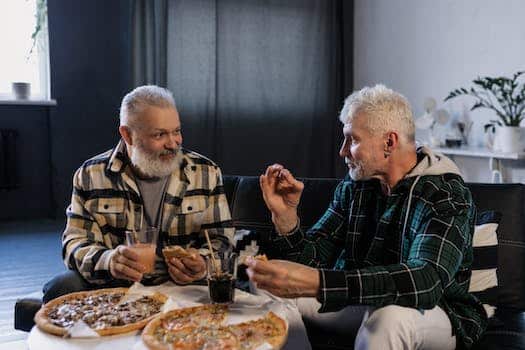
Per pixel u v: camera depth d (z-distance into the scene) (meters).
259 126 4.59
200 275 1.41
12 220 4.24
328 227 1.66
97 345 1.03
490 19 3.39
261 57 4.52
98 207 1.64
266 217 1.90
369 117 1.40
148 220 1.69
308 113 4.75
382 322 1.21
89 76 4.17
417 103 4.08
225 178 2.04
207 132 4.38
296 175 4.78
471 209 1.40
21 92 4.03
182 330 1.08
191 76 4.25
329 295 1.14
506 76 3.30
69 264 1.54
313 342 1.57
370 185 1.57
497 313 1.59
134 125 1.56
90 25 4.11
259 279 1.16
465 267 1.40
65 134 4.20
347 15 4.73
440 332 1.30
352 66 4.82
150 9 3.99
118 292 1.32
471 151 3.20
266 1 4.48
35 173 4.26
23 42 4.18
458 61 3.67
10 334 2.38
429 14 3.90
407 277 1.17
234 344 1.02
